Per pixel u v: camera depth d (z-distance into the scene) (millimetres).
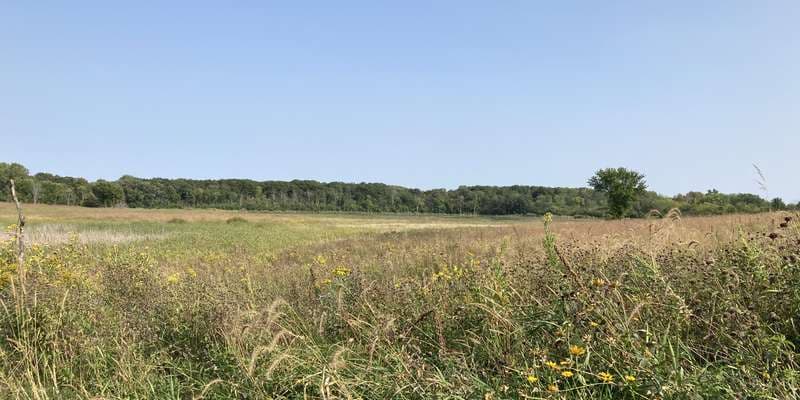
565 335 3688
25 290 5309
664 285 4184
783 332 3664
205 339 4996
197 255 16516
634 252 5219
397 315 4910
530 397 3059
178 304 5609
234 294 5965
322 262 9586
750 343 3303
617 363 3385
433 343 4535
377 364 4102
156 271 8062
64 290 5613
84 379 4504
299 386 3926
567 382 3314
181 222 59969
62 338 4875
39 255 7156
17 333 5012
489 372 3809
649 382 3158
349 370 3998
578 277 4246
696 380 3033
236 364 4203
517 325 4043
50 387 4262
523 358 3727
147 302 5965
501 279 5035
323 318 5145
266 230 45594
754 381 3004
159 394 4234
